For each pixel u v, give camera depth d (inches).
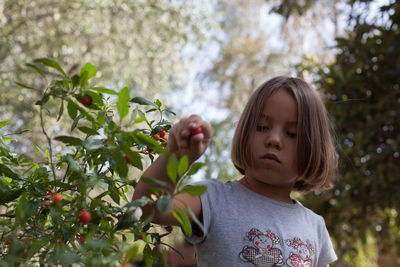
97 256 28.3
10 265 29.5
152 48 192.9
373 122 122.6
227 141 194.1
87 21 176.7
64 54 174.6
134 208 30.2
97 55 183.5
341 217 132.9
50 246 32.1
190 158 31.6
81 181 32.9
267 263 41.1
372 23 122.8
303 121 44.2
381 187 127.3
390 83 121.6
